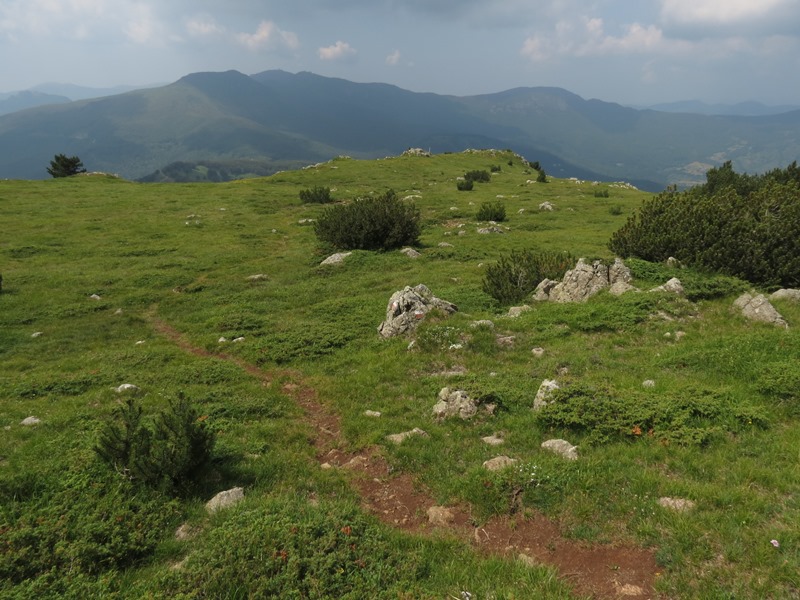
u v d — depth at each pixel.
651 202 23.81
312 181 66.06
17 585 6.48
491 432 10.80
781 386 10.73
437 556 7.16
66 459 9.73
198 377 15.42
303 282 28.12
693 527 6.91
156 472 8.61
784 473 8.06
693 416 10.12
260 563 6.61
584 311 17.03
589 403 10.57
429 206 49.97
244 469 9.66
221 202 52.72
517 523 7.75
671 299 16.89
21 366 17.66
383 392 13.41
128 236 39.41
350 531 7.32
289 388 14.70
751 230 19.03
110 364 17.12
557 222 42.25
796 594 5.77
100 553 7.03
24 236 38.16
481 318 18.33
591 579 6.52
